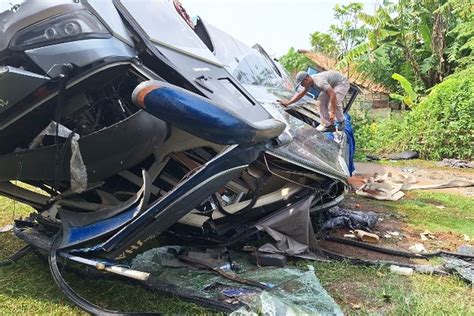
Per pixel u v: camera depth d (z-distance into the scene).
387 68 17.36
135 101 2.85
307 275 3.57
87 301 3.11
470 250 4.58
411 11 16.09
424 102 12.42
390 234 5.18
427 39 16.06
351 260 4.14
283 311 2.98
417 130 12.16
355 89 7.43
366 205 6.63
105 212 3.46
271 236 4.14
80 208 3.85
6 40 3.04
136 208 3.17
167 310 3.18
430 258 4.39
